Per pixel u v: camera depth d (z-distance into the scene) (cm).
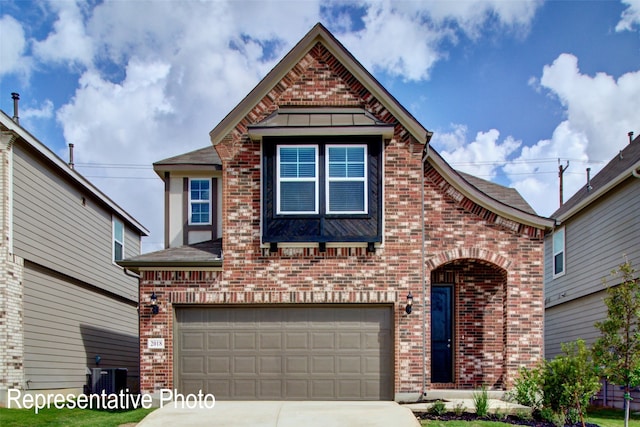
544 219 1239
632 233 1459
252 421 1000
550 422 1014
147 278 1211
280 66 1270
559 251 1973
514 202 1403
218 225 1437
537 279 1236
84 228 1656
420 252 1219
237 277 1212
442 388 1304
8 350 1198
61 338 1467
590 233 1719
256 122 1263
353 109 1272
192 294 1205
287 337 1212
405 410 1081
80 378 1576
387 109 1260
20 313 1253
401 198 1232
